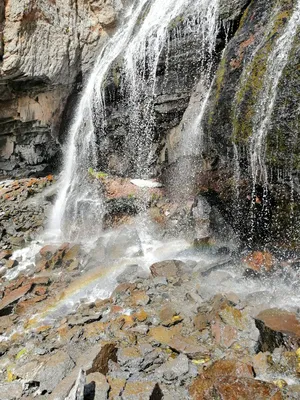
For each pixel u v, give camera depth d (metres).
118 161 8.00
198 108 5.66
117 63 7.59
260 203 4.84
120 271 5.50
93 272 5.72
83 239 7.26
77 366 3.17
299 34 3.85
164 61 6.21
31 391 3.10
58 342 3.83
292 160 3.78
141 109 6.97
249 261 4.82
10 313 4.99
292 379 2.85
